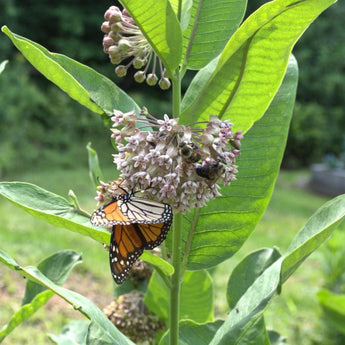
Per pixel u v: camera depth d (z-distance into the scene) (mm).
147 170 327
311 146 3055
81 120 2771
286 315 1067
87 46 2953
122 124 360
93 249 1348
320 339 958
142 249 332
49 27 2982
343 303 804
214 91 369
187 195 329
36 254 1274
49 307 1051
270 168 409
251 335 404
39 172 2340
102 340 328
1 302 1038
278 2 322
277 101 415
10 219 1546
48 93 2912
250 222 411
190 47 401
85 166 2584
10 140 2422
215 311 1067
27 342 918
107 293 1129
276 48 348
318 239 328
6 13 2775
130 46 366
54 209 383
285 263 338
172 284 402
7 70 2576
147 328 518
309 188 2531
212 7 397
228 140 351
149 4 333
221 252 416
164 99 3131
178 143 327
